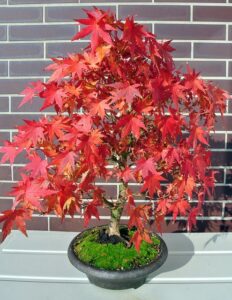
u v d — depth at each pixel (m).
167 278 0.81
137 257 0.74
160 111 0.65
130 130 0.65
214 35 1.04
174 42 1.04
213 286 0.79
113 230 0.81
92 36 0.58
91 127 0.62
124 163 0.75
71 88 0.65
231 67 1.04
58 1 1.03
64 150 0.65
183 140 0.68
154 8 1.03
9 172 1.10
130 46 0.60
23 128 0.64
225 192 1.09
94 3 1.03
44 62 1.06
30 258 0.90
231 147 1.07
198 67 1.04
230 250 0.94
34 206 0.65
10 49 1.06
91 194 0.79
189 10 1.03
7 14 1.04
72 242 0.81
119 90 0.60
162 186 1.03
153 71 0.66
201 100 0.70
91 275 0.71
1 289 0.77
